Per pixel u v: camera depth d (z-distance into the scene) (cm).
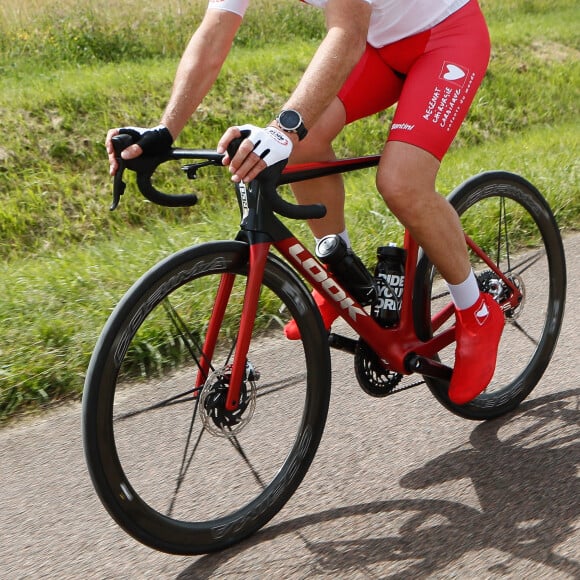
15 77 852
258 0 1138
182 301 322
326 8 211
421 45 233
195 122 767
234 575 207
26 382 304
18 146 689
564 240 472
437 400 276
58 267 423
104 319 349
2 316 352
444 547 211
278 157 192
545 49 1119
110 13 1030
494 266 281
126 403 290
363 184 591
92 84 777
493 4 1396
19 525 232
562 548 207
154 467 246
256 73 859
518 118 930
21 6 1016
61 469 260
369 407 289
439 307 279
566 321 352
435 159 227
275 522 229
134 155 201
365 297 246
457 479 243
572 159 607
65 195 664
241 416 220
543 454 253
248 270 213
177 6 1078
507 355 306
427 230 230
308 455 232
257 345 336
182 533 209
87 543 223
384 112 846
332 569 206
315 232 266
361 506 233
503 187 279
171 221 668
